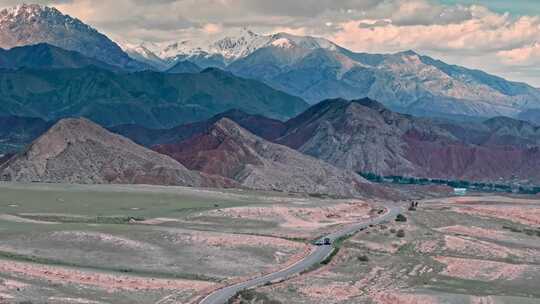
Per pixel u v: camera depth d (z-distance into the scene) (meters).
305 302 132.50
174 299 134.00
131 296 135.38
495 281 162.62
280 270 163.00
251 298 133.75
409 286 151.12
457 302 131.75
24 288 133.88
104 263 163.75
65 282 142.50
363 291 143.88
